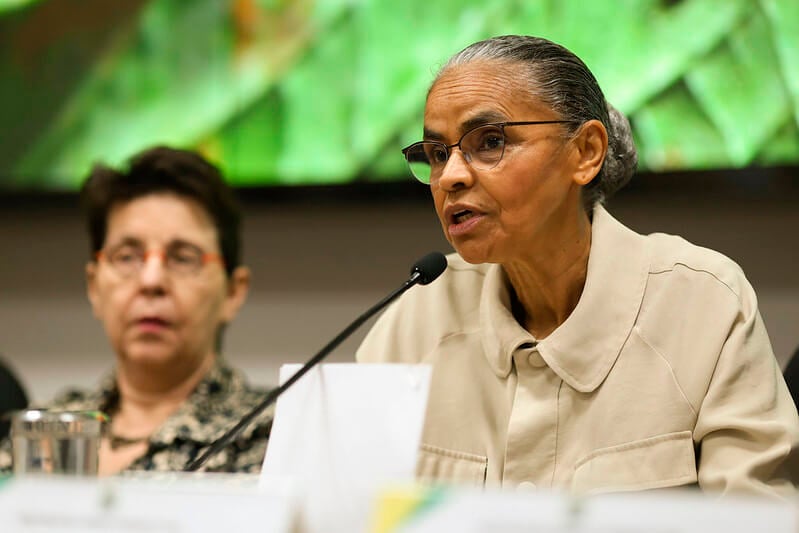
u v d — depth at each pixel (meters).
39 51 9.08
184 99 8.72
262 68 8.54
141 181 6.57
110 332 6.45
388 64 8.19
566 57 4.38
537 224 4.23
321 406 3.30
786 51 7.18
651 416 4.18
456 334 4.78
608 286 4.43
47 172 8.99
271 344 8.46
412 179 8.05
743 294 4.38
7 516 2.55
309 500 3.16
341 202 8.20
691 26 7.38
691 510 2.20
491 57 4.30
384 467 3.11
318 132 8.34
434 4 8.09
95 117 8.92
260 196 8.40
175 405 6.42
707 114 7.31
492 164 4.17
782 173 7.14
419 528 2.32
